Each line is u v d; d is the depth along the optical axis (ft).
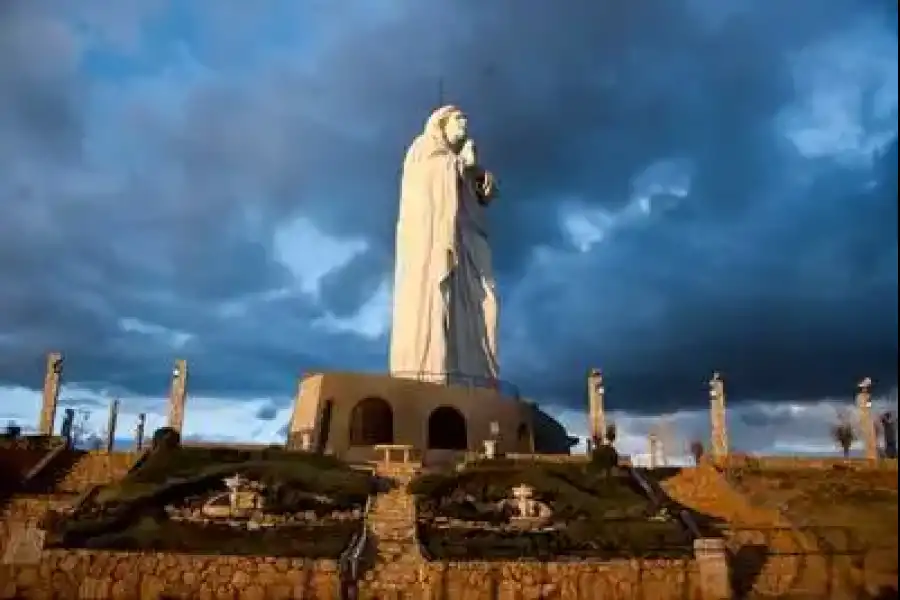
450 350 221.05
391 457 167.94
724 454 156.66
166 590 96.27
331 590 96.58
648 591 99.71
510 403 201.36
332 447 174.50
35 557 97.04
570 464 145.48
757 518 117.70
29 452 143.33
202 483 125.18
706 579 97.96
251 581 96.84
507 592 98.12
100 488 125.08
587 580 99.50
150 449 145.69
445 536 109.70
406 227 233.35
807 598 82.84
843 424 183.01
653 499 128.57
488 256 240.32
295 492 123.85
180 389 174.91
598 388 184.85
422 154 238.07
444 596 97.09
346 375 182.39
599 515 119.65
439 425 196.24
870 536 44.09
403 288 228.22
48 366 171.73
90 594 95.76
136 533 104.58
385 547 106.93
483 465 144.46
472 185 242.78
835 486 117.29
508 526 115.65
